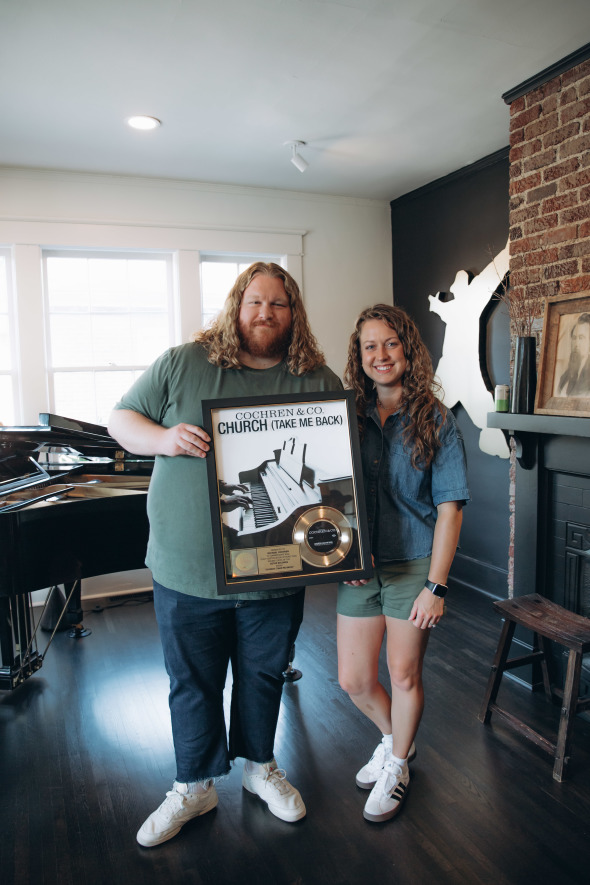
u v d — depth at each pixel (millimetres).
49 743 2287
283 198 4293
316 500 1564
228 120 3027
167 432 1555
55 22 2135
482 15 2156
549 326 2527
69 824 1852
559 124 2496
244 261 4355
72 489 2754
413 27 2229
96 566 2627
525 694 2574
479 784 1987
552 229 2553
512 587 2844
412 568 1733
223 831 1808
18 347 3732
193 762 1750
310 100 2826
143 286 4098
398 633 1745
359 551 1578
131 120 2996
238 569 1529
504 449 3564
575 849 1706
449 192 3984
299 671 2783
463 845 1725
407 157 3627
